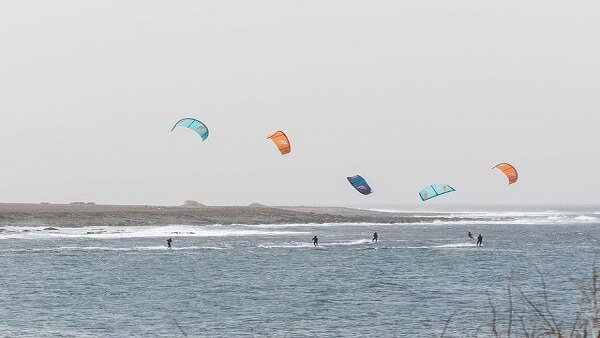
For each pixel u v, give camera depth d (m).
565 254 104.19
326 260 92.06
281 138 70.06
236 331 44.94
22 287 65.19
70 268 80.50
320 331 45.06
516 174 79.56
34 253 96.69
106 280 70.88
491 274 78.00
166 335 43.59
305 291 64.06
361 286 67.50
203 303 56.72
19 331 44.56
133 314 51.34
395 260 93.06
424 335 43.66
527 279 72.94
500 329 45.28
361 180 69.75
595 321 10.64
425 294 62.09
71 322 47.94
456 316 50.50
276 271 79.75
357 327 46.38
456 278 74.25
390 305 55.62
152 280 71.25
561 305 54.97
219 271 79.38
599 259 92.25
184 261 89.00
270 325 47.06
